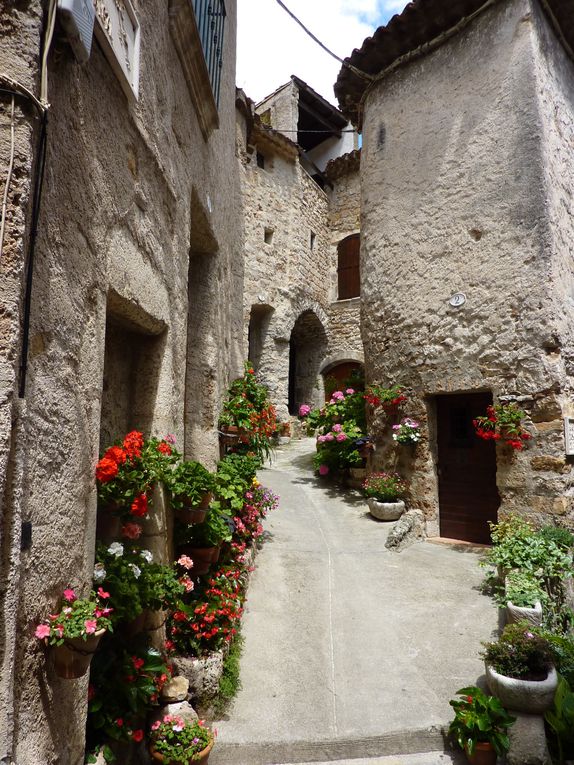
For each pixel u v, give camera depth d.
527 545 3.99
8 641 1.25
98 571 1.95
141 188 2.50
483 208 5.38
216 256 4.96
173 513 2.99
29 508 1.42
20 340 1.34
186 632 2.81
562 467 4.63
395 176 6.32
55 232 1.59
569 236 5.29
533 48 5.13
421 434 5.76
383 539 5.30
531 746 2.38
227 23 5.84
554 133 5.25
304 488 7.28
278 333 11.34
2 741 1.21
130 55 2.29
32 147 1.39
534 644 2.69
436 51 6.03
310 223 12.89
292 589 4.09
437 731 2.59
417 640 3.40
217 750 2.41
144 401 2.93
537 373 4.82
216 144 5.00
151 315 2.65
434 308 5.72
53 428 1.57
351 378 8.07
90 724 1.92
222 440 5.09
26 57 1.38
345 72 6.82
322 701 2.78
